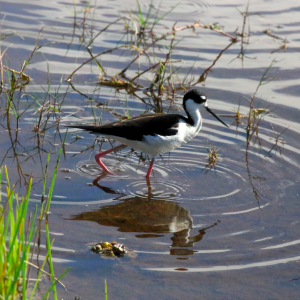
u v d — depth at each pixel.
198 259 7.58
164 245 7.91
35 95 13.45
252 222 8.67
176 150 11.52
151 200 9.33
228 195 9.59
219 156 11.21
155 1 20.17
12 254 5.95
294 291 6.95
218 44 17.06
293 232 8.39
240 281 7.12
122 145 10.63
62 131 11.96
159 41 16.94
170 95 14.15
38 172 10.00
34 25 17.30
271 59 16.09
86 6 19.19
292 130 12.27
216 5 20.19
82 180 9.93
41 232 8.00
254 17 19.14
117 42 16.69
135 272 7.20
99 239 7.96
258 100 13.71
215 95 14.02
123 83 14.51
